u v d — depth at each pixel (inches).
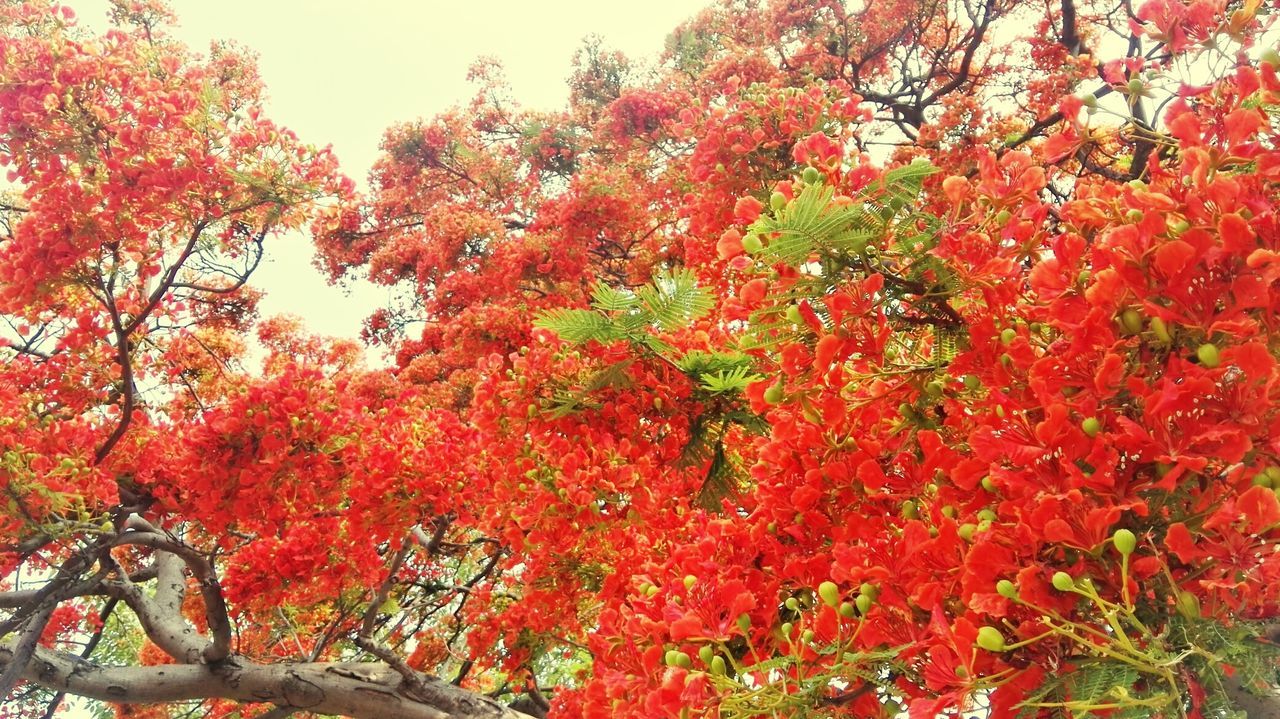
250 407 217.3
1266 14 68.1
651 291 128.9
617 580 151.6
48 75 215.6
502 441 160.7
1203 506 64.8
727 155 183.3
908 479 89.5
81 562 216.7
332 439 224.1
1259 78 63.7
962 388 88.7
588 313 133.9
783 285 83.7
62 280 219.3
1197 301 64.4
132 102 225.3
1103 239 68.1
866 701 77.0
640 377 147.2
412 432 238.1
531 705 313.3
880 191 82.7
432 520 235.5
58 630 305.6
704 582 84.1
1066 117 79.2
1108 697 61.1
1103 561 67.1
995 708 66.5
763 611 88.2
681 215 199.5
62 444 212.7
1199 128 67.3
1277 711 65.3
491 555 320.5
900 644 75.7
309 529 237.0
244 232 253.1
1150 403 64.4
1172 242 62.8
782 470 97.7
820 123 178.4
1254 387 62.2
